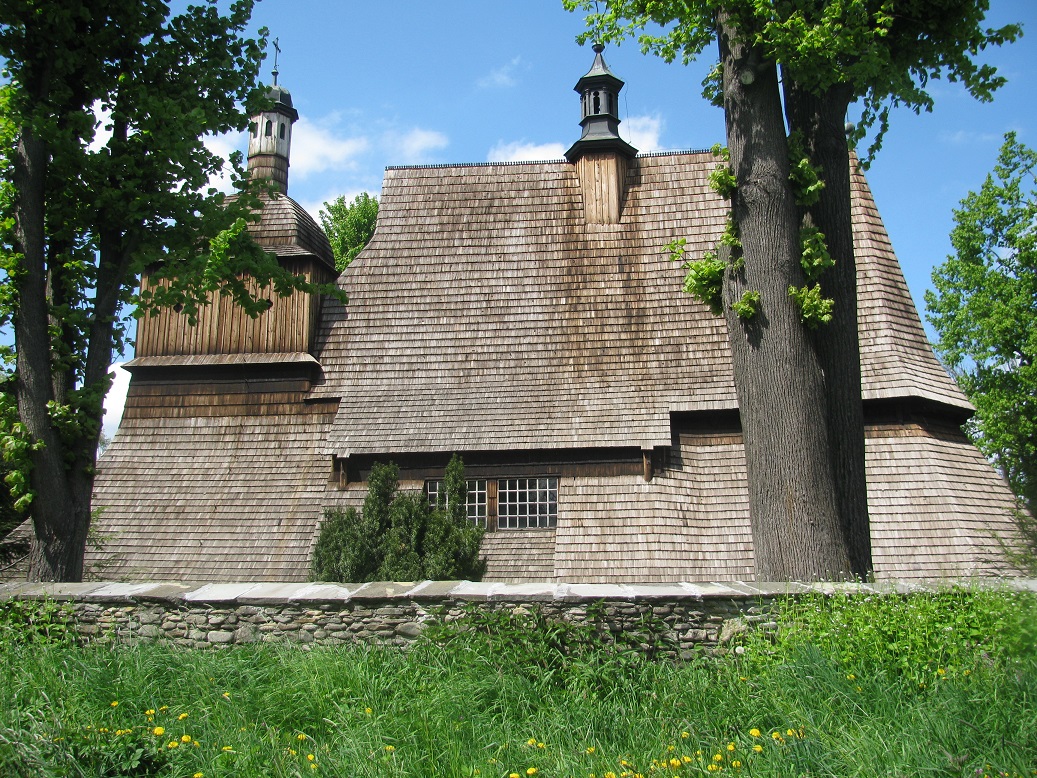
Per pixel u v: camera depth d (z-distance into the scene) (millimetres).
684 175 21125
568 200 21359
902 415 18078
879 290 19062
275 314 20516
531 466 18766
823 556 10492
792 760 5688
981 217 31375
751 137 11438
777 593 8578
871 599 8336
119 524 18781
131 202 12039
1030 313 29812
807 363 11008
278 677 7641
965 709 6184
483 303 20516
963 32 11547
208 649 8672
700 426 18969
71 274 12367
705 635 8523
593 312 20078
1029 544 8695
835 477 11430
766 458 10883
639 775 5645
